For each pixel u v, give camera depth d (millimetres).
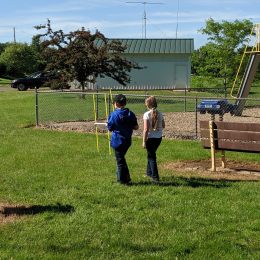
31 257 5766
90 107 25625
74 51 31078
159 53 46688
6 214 7410
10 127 18234
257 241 6230
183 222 6969
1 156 12328
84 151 13031
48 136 15828
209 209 7574
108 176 10008
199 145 13945
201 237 6371
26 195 8492
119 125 9148
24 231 6629
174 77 47062
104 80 45438
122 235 6488
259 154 12578
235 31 40188
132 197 8289
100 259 5719
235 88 40688
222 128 10477
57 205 7852
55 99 30344
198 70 43469
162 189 8805
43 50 31438
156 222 6988
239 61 40219
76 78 31391
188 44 47031
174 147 13594
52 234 6535
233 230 6633
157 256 5781
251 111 25188
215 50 40469
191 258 5727
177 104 29297
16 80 44750
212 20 40688
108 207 7723
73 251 5957
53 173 10305
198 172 10492
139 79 47188
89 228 6742
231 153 12695
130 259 5703
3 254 5852
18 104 27766
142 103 28766
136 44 47344
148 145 9508
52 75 36000
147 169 9766
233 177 10023
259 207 7684
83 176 10008
